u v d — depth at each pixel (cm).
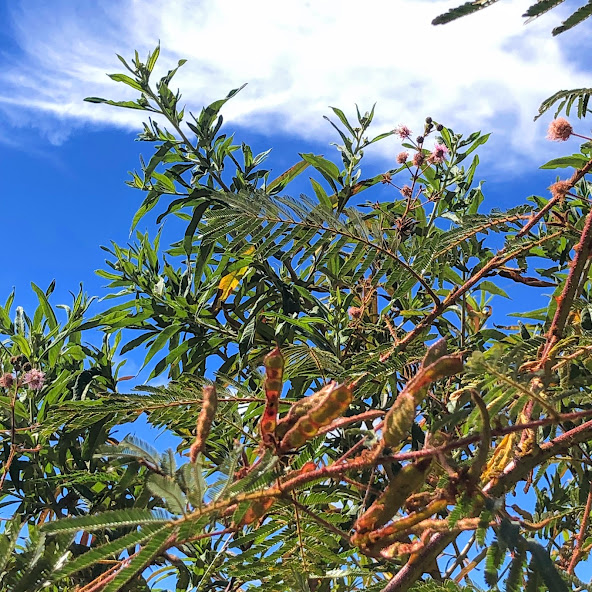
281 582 75
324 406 54
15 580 56
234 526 57
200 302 158
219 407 82
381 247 100
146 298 164
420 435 111
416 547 60
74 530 51
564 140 103
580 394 66
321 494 71
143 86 166
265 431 56
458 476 54
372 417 58
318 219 96
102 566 95
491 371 59
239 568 76
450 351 121
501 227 123
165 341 158
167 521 52
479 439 54
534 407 65
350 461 55
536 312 146
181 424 88
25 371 139
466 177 181
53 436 139
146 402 85
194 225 153
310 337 142
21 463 130
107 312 161
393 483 54
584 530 96
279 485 55
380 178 170
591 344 82
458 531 60
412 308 158
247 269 162
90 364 163
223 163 168
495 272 142
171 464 55
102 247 169
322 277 182
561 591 51
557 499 133
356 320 140
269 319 169
